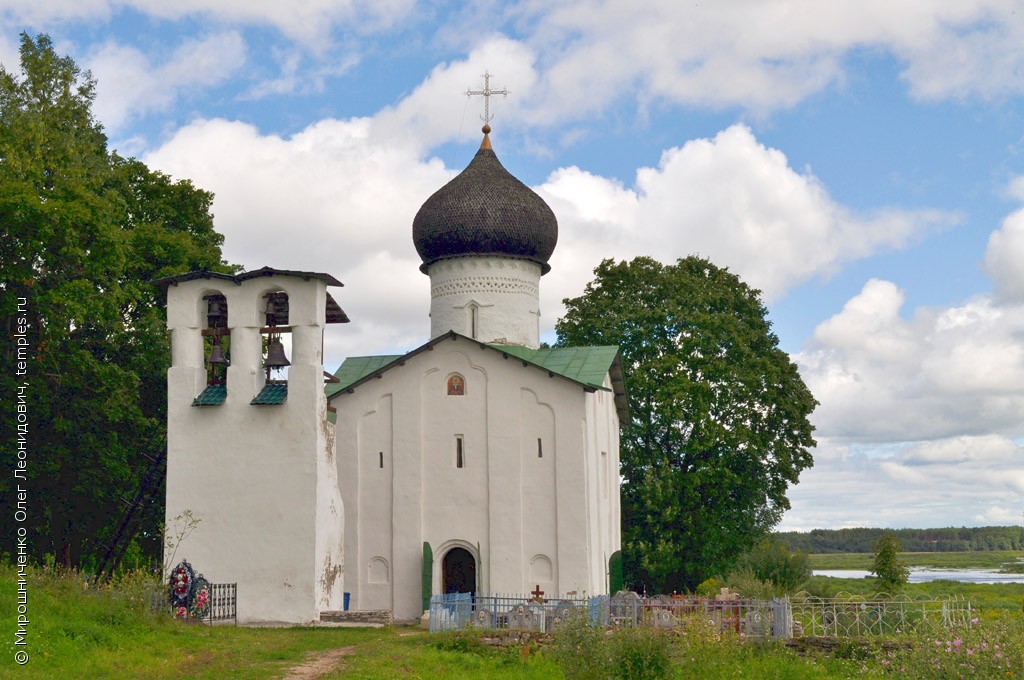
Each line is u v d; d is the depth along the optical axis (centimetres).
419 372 3647
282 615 2956
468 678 1952
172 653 2102
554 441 3512
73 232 3170
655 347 4778
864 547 19062
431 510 3553
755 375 4678
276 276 3127
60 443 3381
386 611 2964
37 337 3325
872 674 1966
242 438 3073
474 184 4009
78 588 2389
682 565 4659
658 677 1853
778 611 2420
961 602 2506
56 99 3856
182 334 3161
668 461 4747
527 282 4031
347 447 3650
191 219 4253
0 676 1706
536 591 3284
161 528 3838
